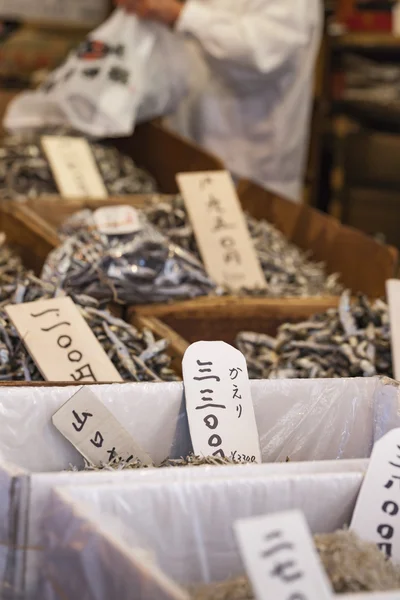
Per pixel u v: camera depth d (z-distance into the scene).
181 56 3.04
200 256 2.25
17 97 3.33
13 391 1.10
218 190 2.33
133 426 1.14
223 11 3.05
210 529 0.87
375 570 0.81
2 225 2.37
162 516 0.86
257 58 3.04
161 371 1.49
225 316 1.91
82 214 2.18
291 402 1.20
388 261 2.25
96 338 1.43
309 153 4.29
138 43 2.93
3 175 2.79
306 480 0.90
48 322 1.39
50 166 2.80
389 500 0.93
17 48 4.38
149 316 1.81
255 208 2.79
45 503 0.84
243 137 3.39
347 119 4.95
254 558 0.66
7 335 1.40
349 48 4.98
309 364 1.58
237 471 0.91
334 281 2.37
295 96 3.34
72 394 1.12
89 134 3.05
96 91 2.83
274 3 3.05
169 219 2.29
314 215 2.59
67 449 1.12
